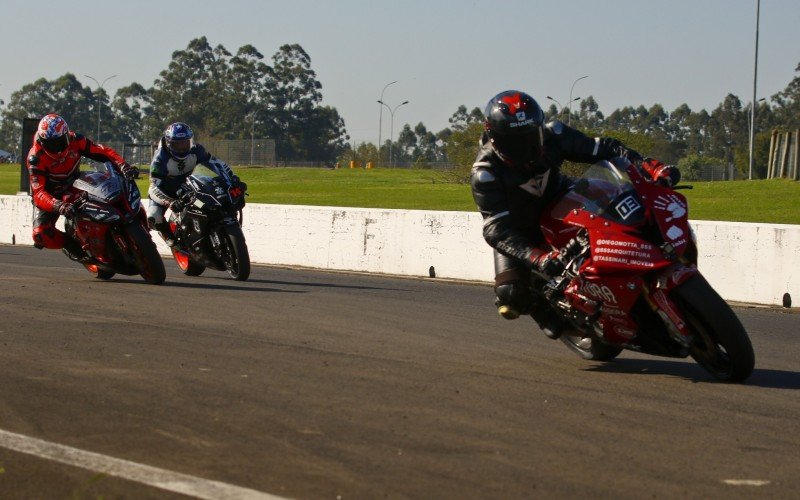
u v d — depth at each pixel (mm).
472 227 19438
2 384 8078
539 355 10289
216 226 17719
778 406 7926
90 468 5898
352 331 11453
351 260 21594
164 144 18141
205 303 13742
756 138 126250
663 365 9844
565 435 6836
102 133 189000
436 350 10312
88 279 17203
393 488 5621
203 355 9516
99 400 7570
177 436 6609
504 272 9586
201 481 5668
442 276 19875
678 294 8469
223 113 166375
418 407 7555
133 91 190375
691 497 5566
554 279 9125
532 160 9125
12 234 29969
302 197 52000
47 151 16016
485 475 5891
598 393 8281
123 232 16234
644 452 6445
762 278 15867
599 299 8766
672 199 8539
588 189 8938
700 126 190375
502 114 8898
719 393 8391
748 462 6273
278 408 7418
